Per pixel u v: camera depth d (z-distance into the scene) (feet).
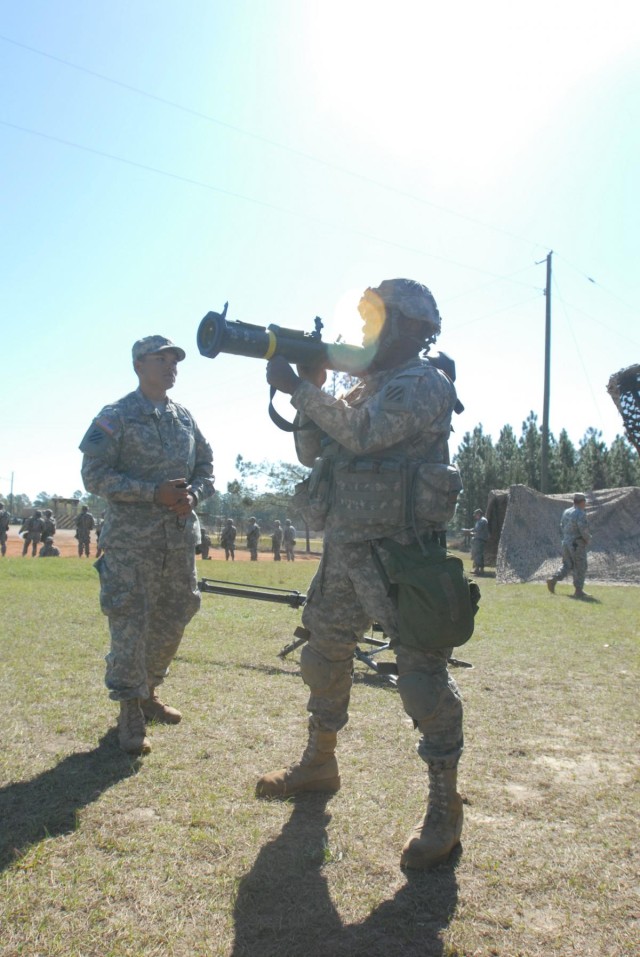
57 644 20.26
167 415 13.66
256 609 30.42
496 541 74.84
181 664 18.60
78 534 85.10
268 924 7.22
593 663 20.67
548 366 92.84
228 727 13.43
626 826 9.71
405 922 7.35
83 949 6.71
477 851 8.91
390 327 9.57
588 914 7.58
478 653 22.08
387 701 15.79
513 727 14.24
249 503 159.22
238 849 8.70
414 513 8.93
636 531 56.90
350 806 10.09
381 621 9.05
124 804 9.84
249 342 9.27
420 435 9.29
